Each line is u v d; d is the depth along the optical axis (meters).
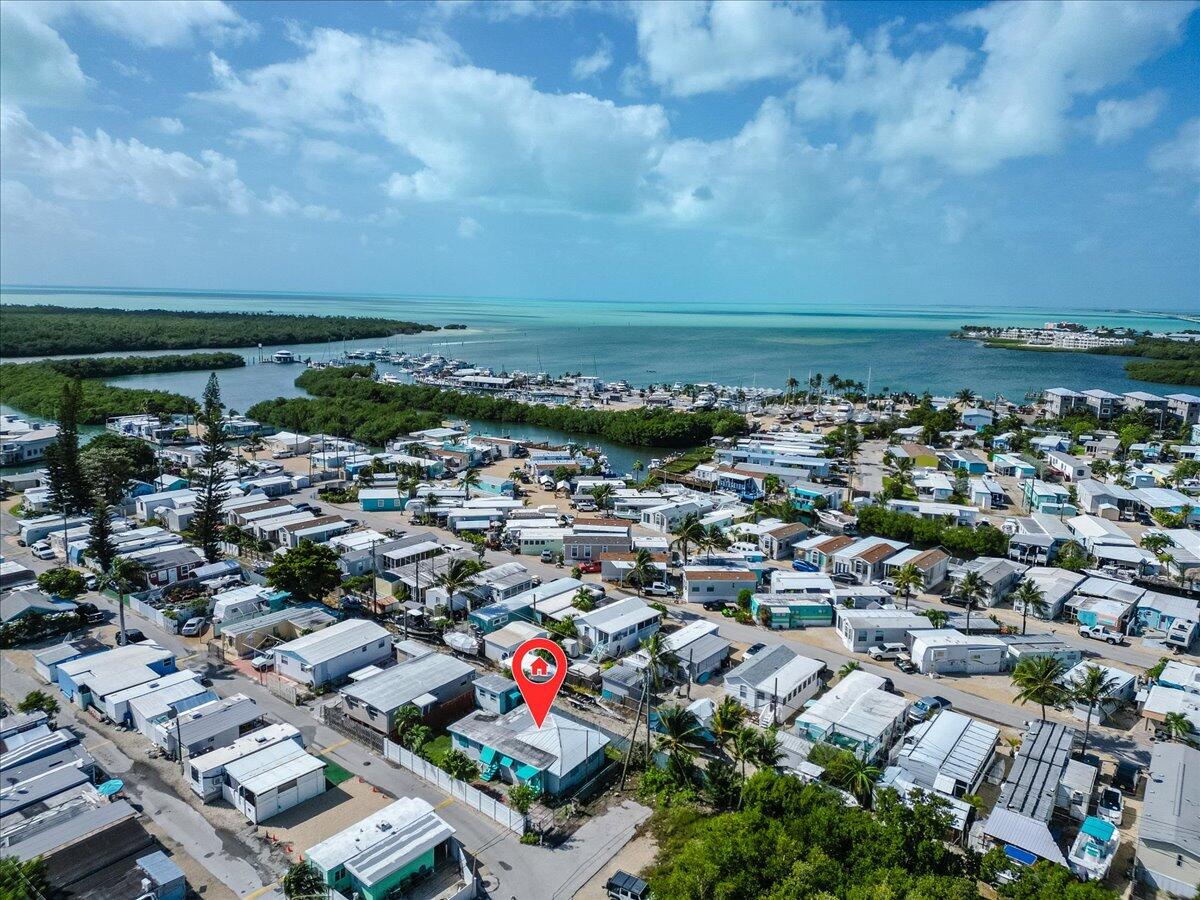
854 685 76.50
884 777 62.03
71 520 130.25
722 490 165.62
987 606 103.94
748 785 57.75
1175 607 97.62
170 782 63.28
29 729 68.06
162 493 146.62
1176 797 56.50
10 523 134.75
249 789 58.25
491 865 54.16
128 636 88.62
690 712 66.94
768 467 176.25
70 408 138.50
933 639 85.31
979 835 55.31
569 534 122.00
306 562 99.31
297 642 82.94
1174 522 139.00
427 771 64.12
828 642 92.50
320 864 50.47
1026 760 63.12
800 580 105.12
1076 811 59.38
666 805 60.75
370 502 148.25
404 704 70.69
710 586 103.75
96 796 58.69
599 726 72.44
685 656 81.56
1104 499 146.12
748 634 94.12
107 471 145.38
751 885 48.62
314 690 78.00
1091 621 96.94
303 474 172.50
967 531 123.56
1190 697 74.88
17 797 57.62
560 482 166.62
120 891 48.56
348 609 98.69
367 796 61.88
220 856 54.56
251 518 131.88
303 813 59.47
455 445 195.88
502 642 84.50
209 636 90.88
